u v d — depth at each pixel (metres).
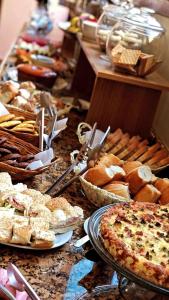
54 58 2.73
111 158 1.29
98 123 1.62
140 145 1.47
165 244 0.88
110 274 0.93
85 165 1.27
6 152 1.21
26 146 1.31
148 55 1.53
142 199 1.18
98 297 0.86
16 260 0.90
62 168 1.37
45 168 1.23
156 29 1.54
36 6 4.63
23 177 1.20
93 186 1.14
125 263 0.81
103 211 0.97
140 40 1.52
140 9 1.83
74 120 1.83
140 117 1.63
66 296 0.84
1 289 0.74
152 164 1.41
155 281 0.79
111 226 0.89
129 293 0.87
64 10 4.09
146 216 0.97
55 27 3.80
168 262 0.83
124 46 1.53
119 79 1.52
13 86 1.70
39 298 0.78
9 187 1.05
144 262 0.80
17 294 0.76
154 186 1.22
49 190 1.18
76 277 0.90
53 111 1.63
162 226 0.95
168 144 1.61
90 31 2.08
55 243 0.95
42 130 1.37
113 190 1.15
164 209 1.03
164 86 1.55
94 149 1.27
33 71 2.10
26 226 0.93
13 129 1.38
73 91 2.26
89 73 2.24
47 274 0.89
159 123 1.78
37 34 3.39
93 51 1.87
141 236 0.89
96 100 1.59
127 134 1.53
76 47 2.67
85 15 2.54
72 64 2.64
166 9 1.84
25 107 1.59
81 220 1.05
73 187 1.26
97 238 0.87
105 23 1.89
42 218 0.97
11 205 1.00
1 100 1.64
